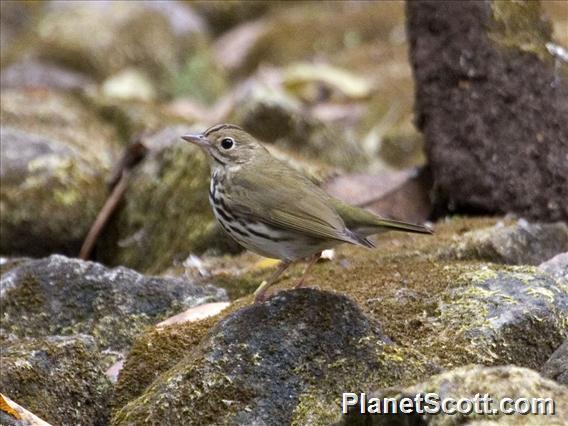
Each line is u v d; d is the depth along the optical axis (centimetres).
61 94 1805
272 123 1512
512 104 1197
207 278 1109
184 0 2727
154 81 2264
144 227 1340
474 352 820
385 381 770
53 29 2270
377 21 2394
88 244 1366
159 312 988
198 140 911
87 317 980
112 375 895
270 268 1091
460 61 1213
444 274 931
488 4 1205
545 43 1209
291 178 873
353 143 1556
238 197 872
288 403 766
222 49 2491
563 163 1180
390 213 1247
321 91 2033
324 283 986
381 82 2034
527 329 842
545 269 974
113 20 2309
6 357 820
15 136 1438
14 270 1015
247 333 793
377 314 874
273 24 2492
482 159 1204
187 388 771
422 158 1705
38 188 1375
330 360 781
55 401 809
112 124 1739
